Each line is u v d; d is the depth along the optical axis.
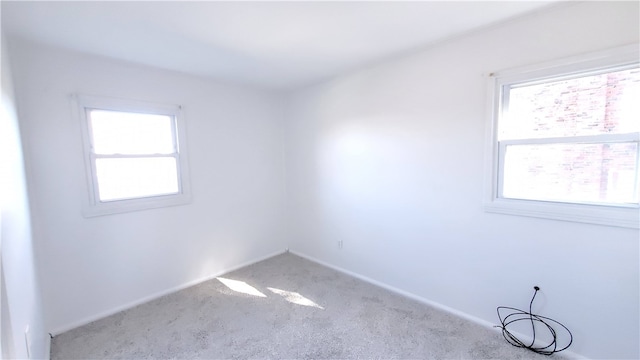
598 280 1.72
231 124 3.32
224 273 3.29
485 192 2.12
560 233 1.83
